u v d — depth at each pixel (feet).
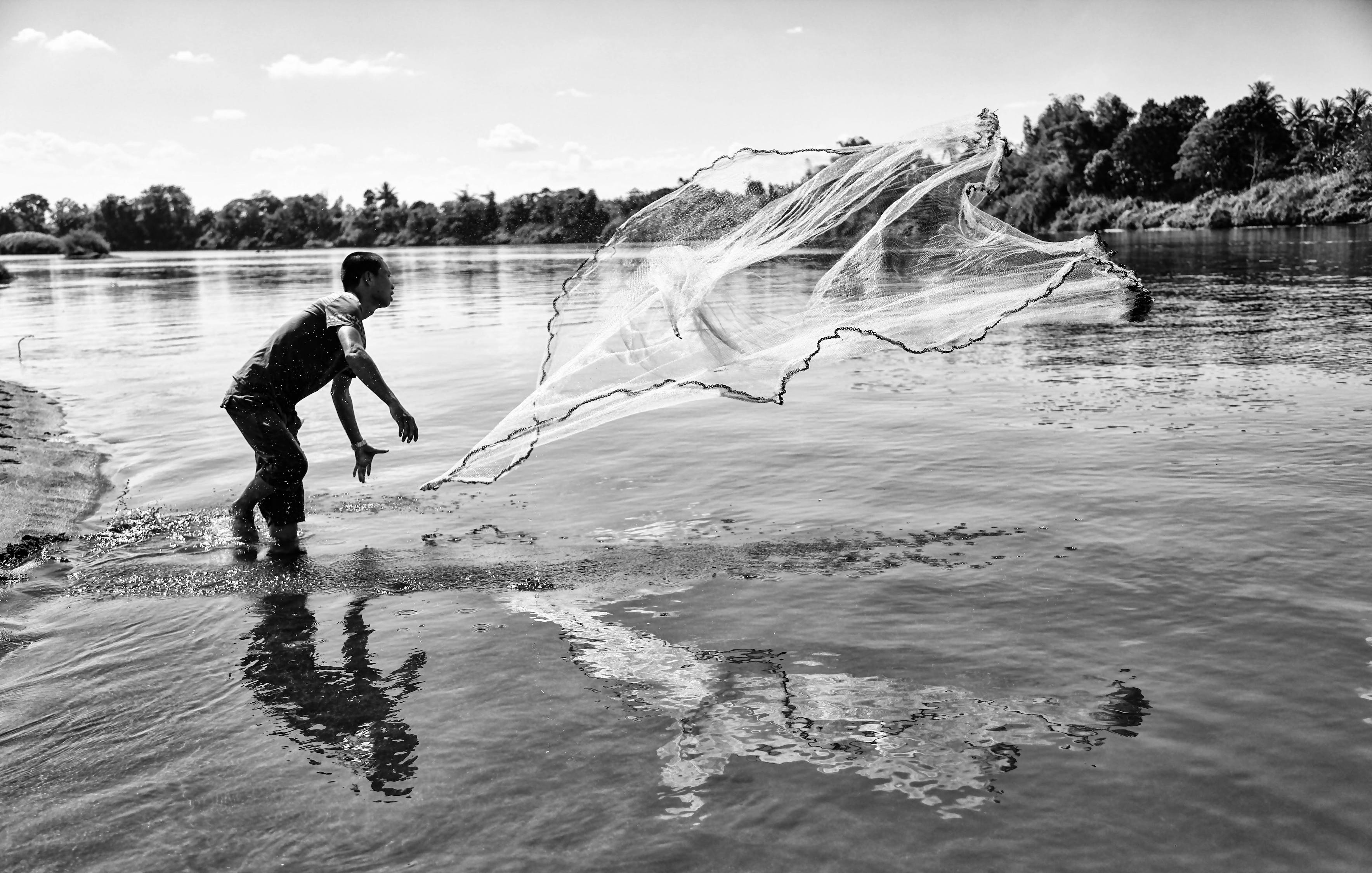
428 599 14.37
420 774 9.52
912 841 8.14
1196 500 17.54
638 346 16.78
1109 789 8.83
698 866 7.91
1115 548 15.26
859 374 34.96
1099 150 363.97
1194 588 13.53
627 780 9.24
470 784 9.29
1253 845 7.98
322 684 11.64
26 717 11.05
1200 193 331.36
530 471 22.04
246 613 14.10
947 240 16.42
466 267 171.42
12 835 8.78
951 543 15.90
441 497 20.13
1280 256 100.07
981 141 16.24
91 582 15.58
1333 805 8.48
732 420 27.02
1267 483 18.38
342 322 17.61
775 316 16.31
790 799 8.81
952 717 10.25
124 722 10.87
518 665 11.92
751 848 8.12
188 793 9.36
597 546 16.56
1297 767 9.07
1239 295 58.03
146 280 145.59
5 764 10.03
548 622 13.34
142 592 15.08
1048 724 10.03
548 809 8.82
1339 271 76.18
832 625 12.80
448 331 56.18
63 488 21.54
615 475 21.35
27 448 25.44
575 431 18.07
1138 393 28.19
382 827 8.66
